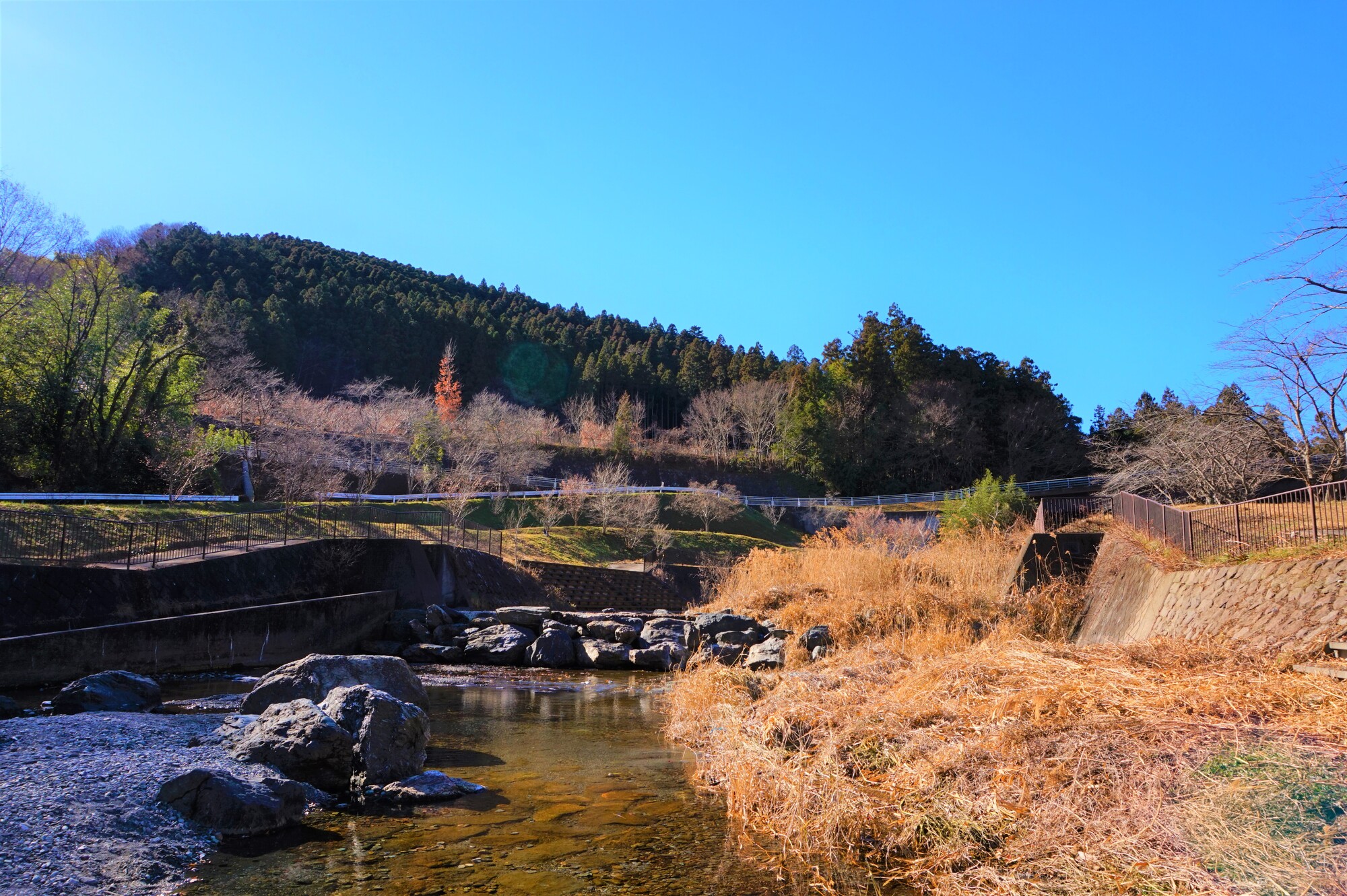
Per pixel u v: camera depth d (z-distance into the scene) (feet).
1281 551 30.76
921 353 240.73
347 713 24.07
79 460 91.40
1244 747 15.48
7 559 47.55
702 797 21.83
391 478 150.82
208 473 111.96
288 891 14.98
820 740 22.70
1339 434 52.39
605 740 29.78
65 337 95.61
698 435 245.65
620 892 15.16
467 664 58.39
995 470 222.48
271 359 229.04
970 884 14.62
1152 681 20.65
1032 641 28.58
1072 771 16.40
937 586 56.75
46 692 36.65
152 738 24.64
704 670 35.94
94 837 16.61
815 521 184.14
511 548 113.70
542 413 234.99
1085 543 54.39
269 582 61.72
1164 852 13.28
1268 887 11.66
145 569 50.34
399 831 18.70
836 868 16.40
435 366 285.43
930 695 23.66
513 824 19.35
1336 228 34.96
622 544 133.69
